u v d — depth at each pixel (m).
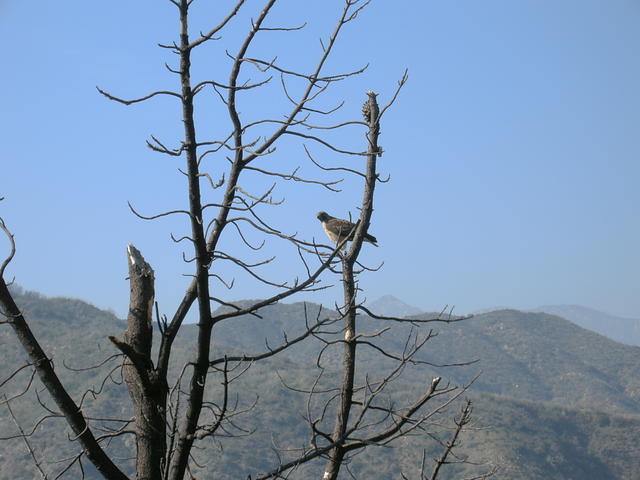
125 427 6.68
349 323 7.41
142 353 6.68
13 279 6.39
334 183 6.50
